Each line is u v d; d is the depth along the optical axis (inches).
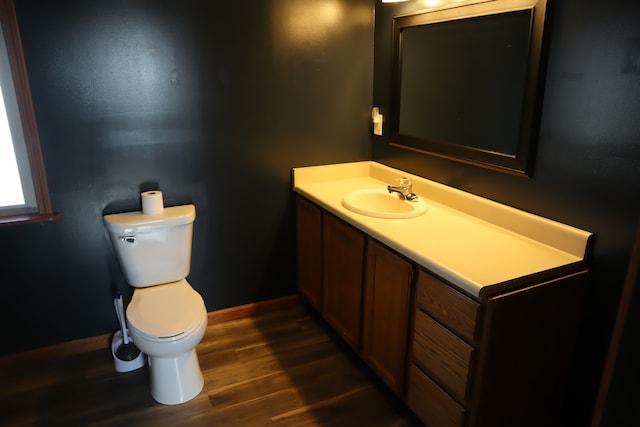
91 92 85.4
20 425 77.6
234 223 105.0
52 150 85.4
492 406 61.6
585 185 63.7
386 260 75.1
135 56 86.7
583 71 61.6
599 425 31.2
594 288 64.6
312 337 103.5
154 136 92.2
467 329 59.1
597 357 65.4
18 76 79.4
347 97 107.5
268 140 102.5
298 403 82.7
